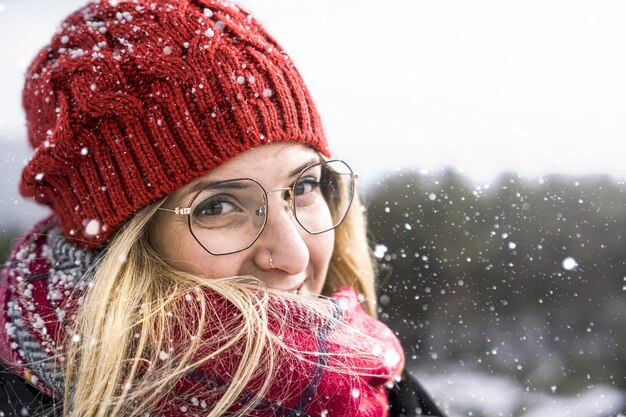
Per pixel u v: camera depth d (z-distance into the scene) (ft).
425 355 7.04
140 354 3.14
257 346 3.16
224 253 3.37
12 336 3.48
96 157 3.39
